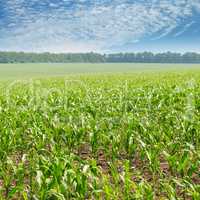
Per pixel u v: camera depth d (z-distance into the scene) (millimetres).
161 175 7441
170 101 14484
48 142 10055
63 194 6422
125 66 141875
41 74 88062
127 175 6547
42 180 6668
